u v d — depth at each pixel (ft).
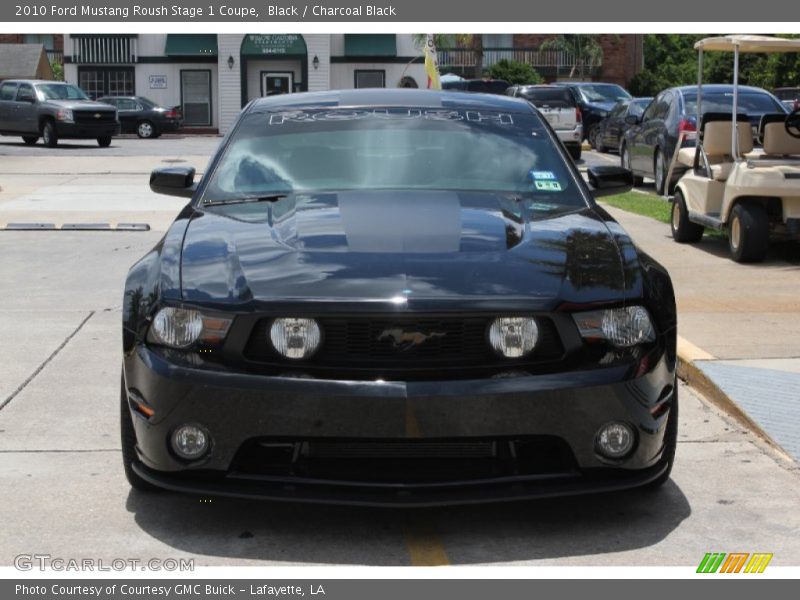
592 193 18.39
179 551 12.98
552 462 12.99
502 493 12.64
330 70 141.28
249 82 140.87
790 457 16.30
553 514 14.20
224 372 12.52
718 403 19.17
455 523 13.89
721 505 14.53
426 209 15.16
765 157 32.63
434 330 12.53
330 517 14.06
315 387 12.26
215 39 140.46
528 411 12.39
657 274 14.19
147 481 13.23
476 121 18.11
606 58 167.02
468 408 12.28
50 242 38.09
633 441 12.88
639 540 13.35
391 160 16.98
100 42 141.49
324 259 13.43
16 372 21.17
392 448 12.57
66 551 12.96
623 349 12.92
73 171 69.62
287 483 12.65
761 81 97.60
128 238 39.22
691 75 195.93
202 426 12.55
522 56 164.76
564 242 14.24
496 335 12.57
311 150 17.22
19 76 149.28
